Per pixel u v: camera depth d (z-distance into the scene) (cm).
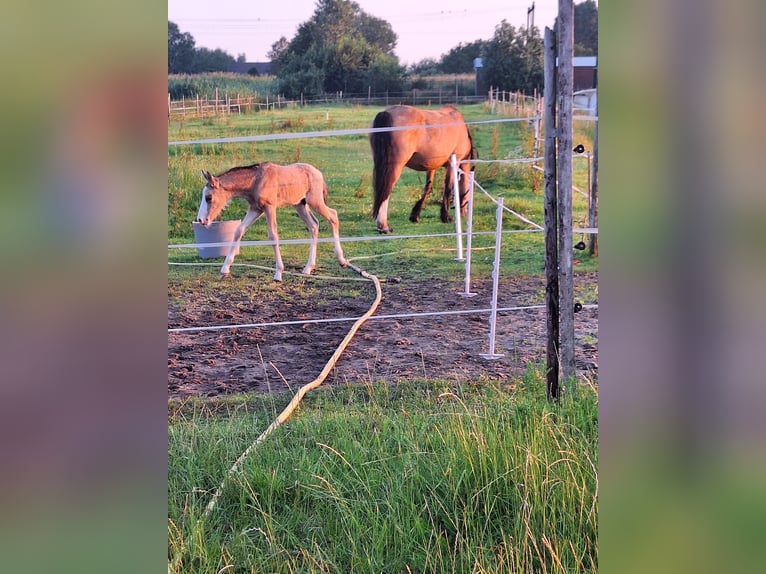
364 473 306
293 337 519
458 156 705
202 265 646
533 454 290
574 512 267
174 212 701
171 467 319
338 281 628
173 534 268
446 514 281
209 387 441
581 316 550
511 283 620
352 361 475
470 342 505
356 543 271
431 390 421
